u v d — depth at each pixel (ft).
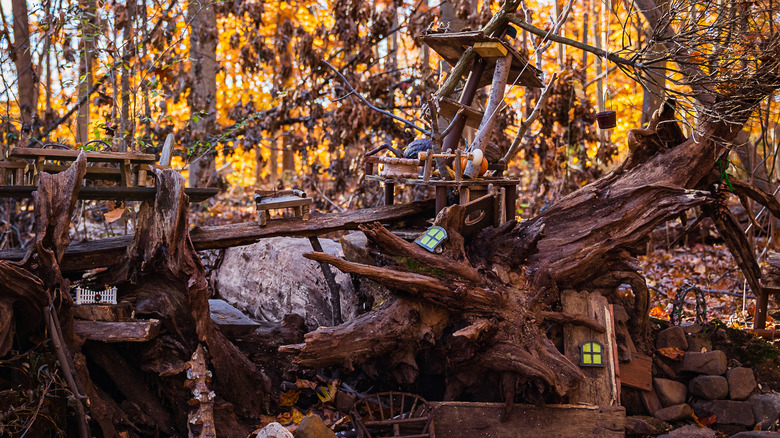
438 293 13.30
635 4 20.76
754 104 15.72
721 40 16.02
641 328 15.26
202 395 12.28
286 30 29.48
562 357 13.33
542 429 13.10
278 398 14.01
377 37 28.27
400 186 29.73
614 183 16.02
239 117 30.94
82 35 20.08
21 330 11.58
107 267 13.64
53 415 11.28
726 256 29.50
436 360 13.94
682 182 15.70
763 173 26.53
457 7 23.97
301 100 29.48
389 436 12.78
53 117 25.52
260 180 54.95
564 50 34.50
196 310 12.23
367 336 12.85
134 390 12.71
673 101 15.83
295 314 15.60
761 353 15.07
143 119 21.34
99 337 12.03
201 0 31.04
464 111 15.43
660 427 13.51
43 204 11.72
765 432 12.91
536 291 14.33
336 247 18.16
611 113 15.84
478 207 14.89
